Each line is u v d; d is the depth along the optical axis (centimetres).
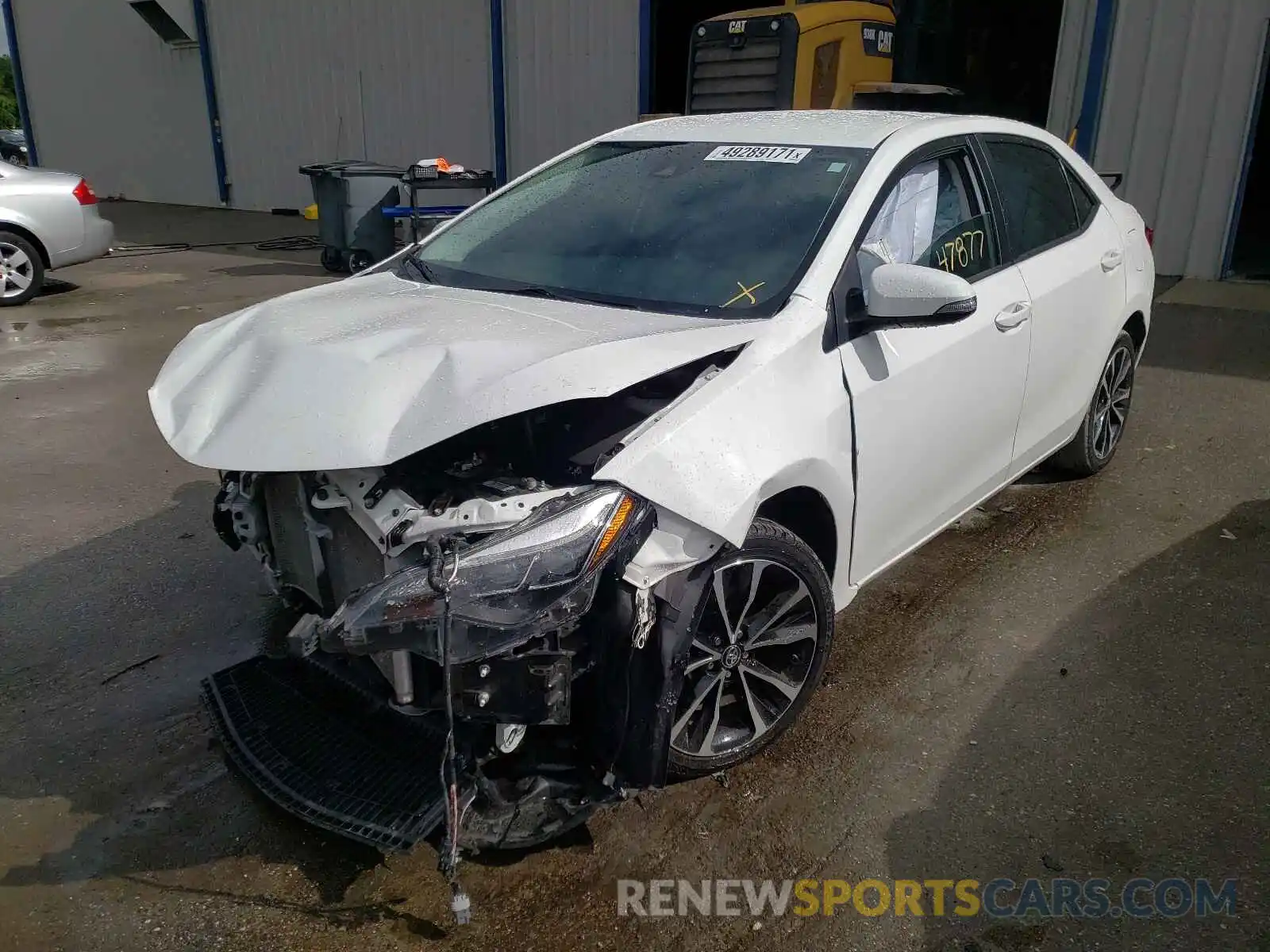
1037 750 311
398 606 225
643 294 321
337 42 1645
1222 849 271
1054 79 1052
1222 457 547
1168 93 978
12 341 843
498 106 1466
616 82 1341
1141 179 1013
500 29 1429
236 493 318
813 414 284
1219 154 967
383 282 369
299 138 1775
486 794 258
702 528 253
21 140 2958
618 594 246
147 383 717
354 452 246
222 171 1927
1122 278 469
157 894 257
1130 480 517
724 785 297
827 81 917
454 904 231
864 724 324
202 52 1853
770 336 285
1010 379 383
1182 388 666
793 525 311
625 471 245
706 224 339
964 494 380
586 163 404
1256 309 891
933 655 362
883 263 323
